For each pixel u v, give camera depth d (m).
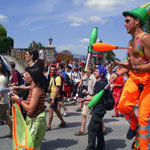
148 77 3.10
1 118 5.38
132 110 3.38
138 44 3.05
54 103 6.16
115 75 3.95
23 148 3.26
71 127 6.50
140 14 3.09
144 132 3.08
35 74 3.41
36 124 3.43
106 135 5.65
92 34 4.42
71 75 11.79
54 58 20.33
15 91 4.16
